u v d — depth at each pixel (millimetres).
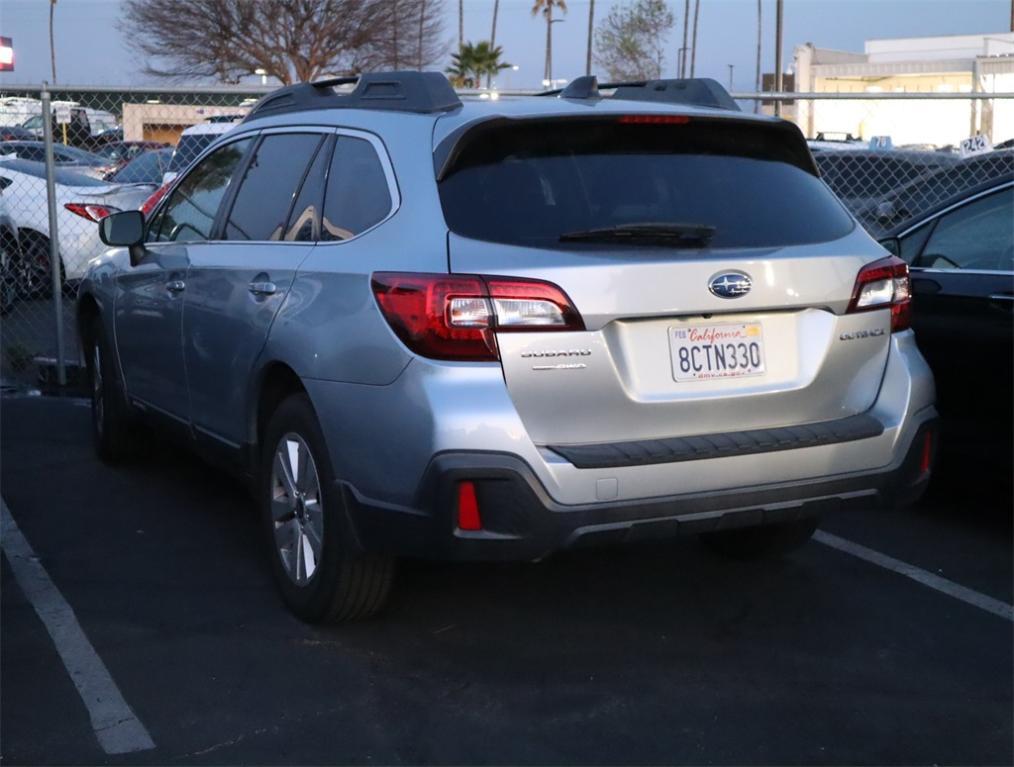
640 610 4742
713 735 3783
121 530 5617
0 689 3998
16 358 9055
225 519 5789
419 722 3824
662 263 3805
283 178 4852
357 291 3965
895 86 40031
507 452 3641
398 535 3830
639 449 3768
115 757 3588
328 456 4102
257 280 4625
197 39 35969
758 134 4402
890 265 4301
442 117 4152
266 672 4141
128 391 6191
